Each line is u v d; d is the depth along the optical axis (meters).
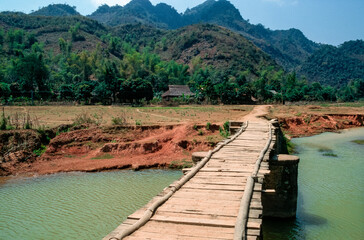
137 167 23.20
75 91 67.44
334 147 32.09
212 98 74.44
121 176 21.56
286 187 14.48
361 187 19.00
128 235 6.40
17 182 20.22
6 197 17.42
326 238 13.00
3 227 13.66
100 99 66.50
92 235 12.98
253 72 177.38
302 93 95.44
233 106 64.38
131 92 66.56
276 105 71.88
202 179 10.23
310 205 16.33
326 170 22.80
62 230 13.40
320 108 61.41
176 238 6.29
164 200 8.28
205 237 6.34
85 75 115.69
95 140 27.58
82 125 29.70
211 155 13.55
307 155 28.02
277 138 22.09
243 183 9.67
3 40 155.50
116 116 40.59
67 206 16.03
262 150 13.90
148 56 149.25
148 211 7.44
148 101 67.06
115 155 25.70
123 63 127.81
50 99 66.44
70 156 25.55
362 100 118.12
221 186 9.48
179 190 9.21
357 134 40.97
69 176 21.56
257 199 8.12
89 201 16.73
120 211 15.41
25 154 24.14
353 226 13.98
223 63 183.12
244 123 24.42
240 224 6.57
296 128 43.09
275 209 14.61
